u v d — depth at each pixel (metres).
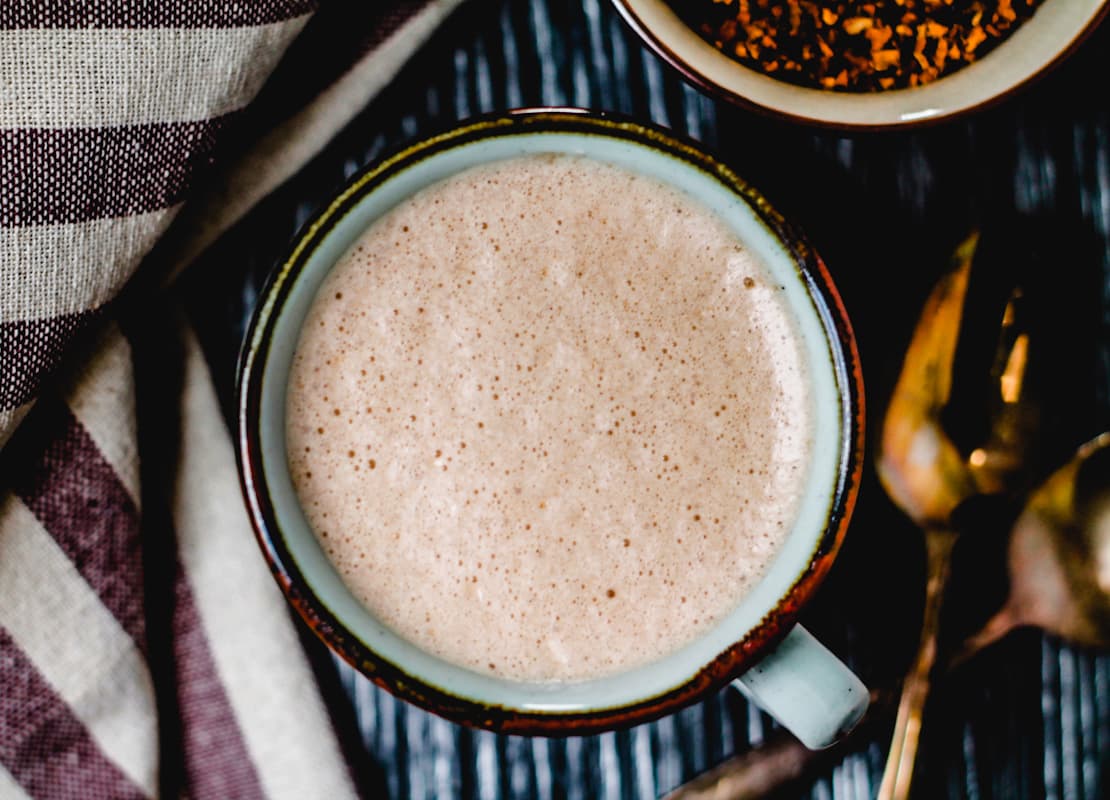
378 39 0.37
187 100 0.36
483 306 0.35
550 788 0.38
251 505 0.34
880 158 0.38
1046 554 0.38
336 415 0.35
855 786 0.38
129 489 0.37
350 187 0.35
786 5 0.37
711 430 0.35
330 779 0.37
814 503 0.35
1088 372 0.38
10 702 0.37
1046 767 0.38
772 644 0.34
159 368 0.38
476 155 0.35
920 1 0.37
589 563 0.35
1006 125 0.38
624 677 0.35
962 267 0.38
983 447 0.38
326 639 0.35
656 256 0.35
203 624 0.38
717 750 0.38
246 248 0.38
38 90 0.35
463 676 0.35
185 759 0.38
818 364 0.35
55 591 0.37
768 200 0.35
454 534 0.35
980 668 0.38
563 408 0.35
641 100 0.38
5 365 0.36
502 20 0.38
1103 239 0.38
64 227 0.36
